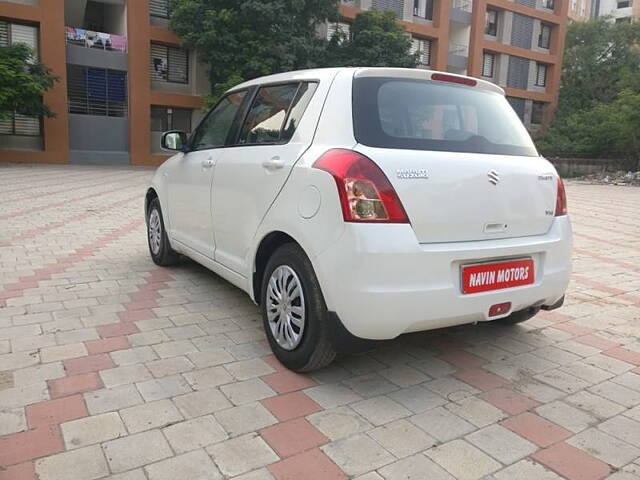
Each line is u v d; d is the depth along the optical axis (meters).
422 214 2.64
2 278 4.73
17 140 20.55
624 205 13.45
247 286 3.45
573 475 2.20
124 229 7.46
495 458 2.30
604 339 3.74
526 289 2.99
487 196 2.86
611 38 38.75
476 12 32.19
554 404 2.79
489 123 3.23
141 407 2.60
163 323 3.74
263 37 20.44
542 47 36.66
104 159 22.12
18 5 19.58
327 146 2.82
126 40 22.05
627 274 5.80
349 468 2.19
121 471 2.12
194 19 20.77
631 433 2.53
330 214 2.63
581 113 35.25
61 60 20.55
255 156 3.35
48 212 8.80
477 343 3.62
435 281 2.63
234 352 3.29
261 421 2.52
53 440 2.30
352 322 2.59
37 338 3.40
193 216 4.30
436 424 2.56
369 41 23.12
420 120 2.94
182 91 23.92
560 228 3.21
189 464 2.18
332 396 2.80
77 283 4.64
